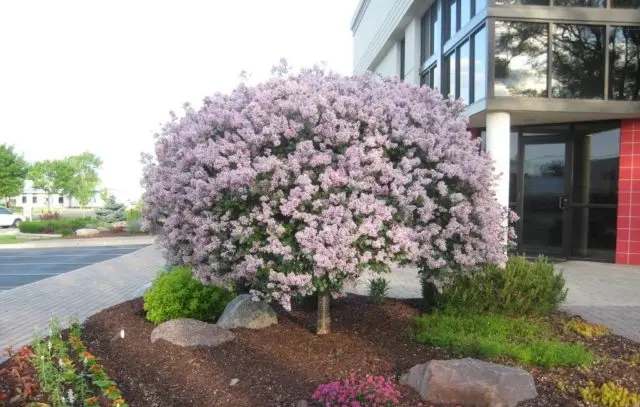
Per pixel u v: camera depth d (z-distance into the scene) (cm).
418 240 473
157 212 545
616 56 1090
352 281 463
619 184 1166
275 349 506
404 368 448
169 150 534
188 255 516
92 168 4997
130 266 1386
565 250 1235
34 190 5759
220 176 432
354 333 551
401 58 1894
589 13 1066
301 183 424
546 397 396
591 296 851
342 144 454
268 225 435
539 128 1257
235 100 499
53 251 1900
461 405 376
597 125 1198
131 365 496
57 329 574
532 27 1068
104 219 2853
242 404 398
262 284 471
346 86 499
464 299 600
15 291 1016
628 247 1162
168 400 420
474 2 1152
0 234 2609
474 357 473
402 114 484
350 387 380
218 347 520
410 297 805
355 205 427
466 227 480
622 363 482
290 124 449
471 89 1155
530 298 612
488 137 1098
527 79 1070
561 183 1241
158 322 621
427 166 494
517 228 1277
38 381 447
